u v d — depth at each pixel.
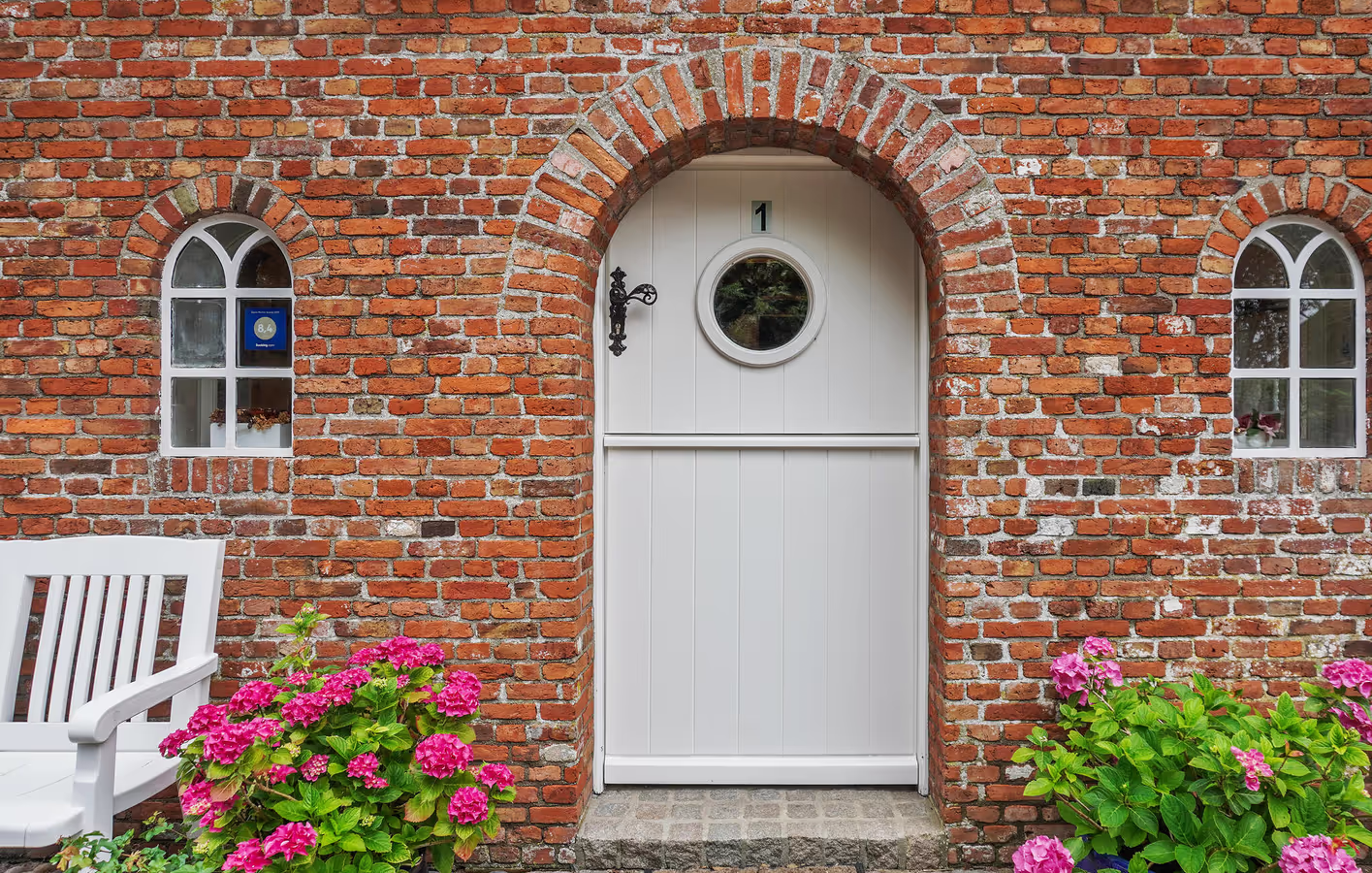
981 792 2.66
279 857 1.85
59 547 2.55
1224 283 2.66
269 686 2.10
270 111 2.70
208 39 2.70
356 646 2.69
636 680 3.01
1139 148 2.67
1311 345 2.81
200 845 1.91
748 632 3.01
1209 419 2.67
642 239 3.00
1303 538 2.66
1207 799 2.13
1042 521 2.67
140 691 2.19
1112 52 2.67
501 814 2.66
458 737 2.18
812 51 2.66
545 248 2.69
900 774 2.96
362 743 2.04
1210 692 2.42
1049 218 2.67
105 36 2.71
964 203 2.67
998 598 2.67
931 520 2.92
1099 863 2.34
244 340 2.84
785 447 3.01
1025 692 2.66
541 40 2.68
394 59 2.69
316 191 2.70
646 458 3.01
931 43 2.66
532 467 2.68
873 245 2.99
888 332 2.99
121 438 2.74
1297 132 2.67
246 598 2.71
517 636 2.68
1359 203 2.67
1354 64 2.67
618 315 2.99
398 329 2.69
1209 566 2.67
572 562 2.68
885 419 3.00
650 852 2.64
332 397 2.70
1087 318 2.67
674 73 2.66
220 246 2.81
